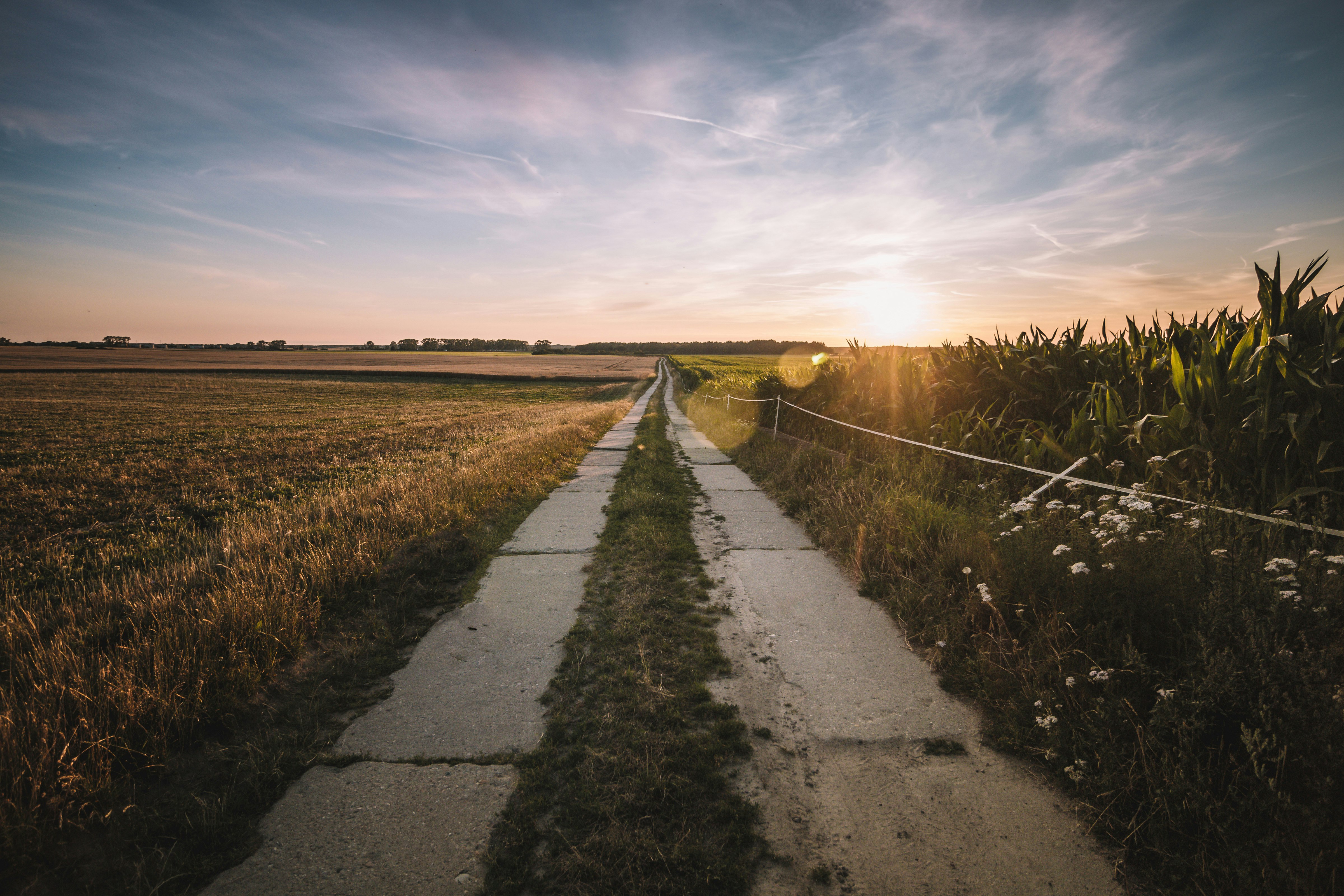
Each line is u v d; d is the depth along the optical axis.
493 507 6.78
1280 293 3.75
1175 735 2.09
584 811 2.13
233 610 3.38
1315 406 3.19
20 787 2.02
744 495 7.70
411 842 2.03
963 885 1.82
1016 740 2.44
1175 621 2.52
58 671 2.78
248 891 1.84
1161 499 3.36
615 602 4.12
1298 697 1.92
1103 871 1.86
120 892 1.82
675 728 2.62
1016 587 3.26
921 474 5.98
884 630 3.62
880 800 2.19
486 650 3.45
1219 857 1.77
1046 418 5.99
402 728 2.69
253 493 9.12
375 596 4.11
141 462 12.28
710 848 1.97
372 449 13.94
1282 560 2.33
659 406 28.11
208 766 2.41
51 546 6.37
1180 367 4.02
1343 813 1.68
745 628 3.67
